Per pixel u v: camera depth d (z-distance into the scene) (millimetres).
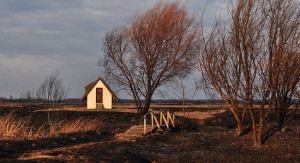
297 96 16141
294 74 14578
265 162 10914
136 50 27828
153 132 18062
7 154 10984
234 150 13336
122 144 13750
